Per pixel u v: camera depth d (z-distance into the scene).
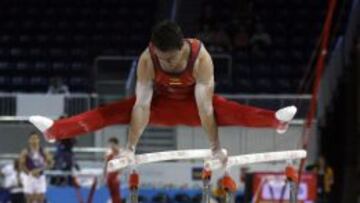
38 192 24.62
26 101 30.38
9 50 38.00
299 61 36.16
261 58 36.12
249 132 28.88
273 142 28.50
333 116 30.31
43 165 24.61
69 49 37.97
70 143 27.36
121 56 35.50
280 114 10.18
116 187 24.94
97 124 10.67
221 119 10.61
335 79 30.44
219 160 10.38
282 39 37.47
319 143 29.64
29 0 40.56
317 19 38.59
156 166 29.81
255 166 28.84
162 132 30.92
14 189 25.09
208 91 10.24
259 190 22.98
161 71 10.18
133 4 40.19
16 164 25.12
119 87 31.91
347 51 30.34
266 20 38.53
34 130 30.14
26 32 39.06
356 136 29.25
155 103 10.76
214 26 37.69
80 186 26.91
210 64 10.24
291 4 39.19
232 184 10.74
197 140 30.30
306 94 31.16
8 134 30.14
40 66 37.00
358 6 30.30
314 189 23.42
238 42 36.94
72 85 35.66
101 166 29.56
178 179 29.77
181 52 9.91
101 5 40.25
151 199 28.11
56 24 39.38
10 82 36.31
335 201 29.84
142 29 38.88
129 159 10.24
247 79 34.88
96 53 36.84
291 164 10.86
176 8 38.00
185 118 10.95
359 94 28.44
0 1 40.44
